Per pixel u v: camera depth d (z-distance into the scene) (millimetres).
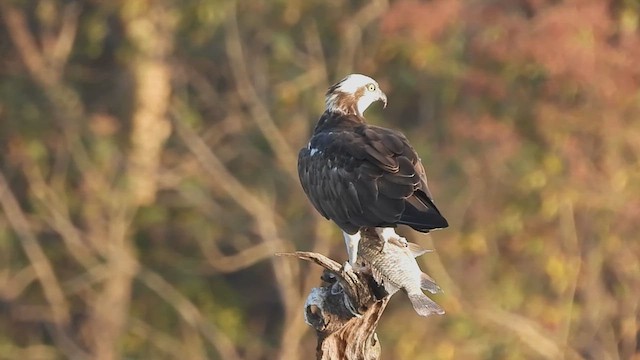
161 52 20375
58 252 20812
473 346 18438
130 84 20656
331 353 9250
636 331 19359
